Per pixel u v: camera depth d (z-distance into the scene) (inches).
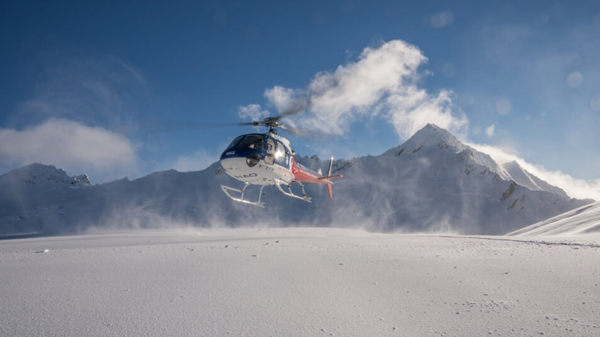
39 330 165.3
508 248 473.1
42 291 231.6
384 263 334.0
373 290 239.5
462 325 175.2
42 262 343.6
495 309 196.2
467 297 220.7
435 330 169.9
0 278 268.1
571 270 278.5
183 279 266.8
